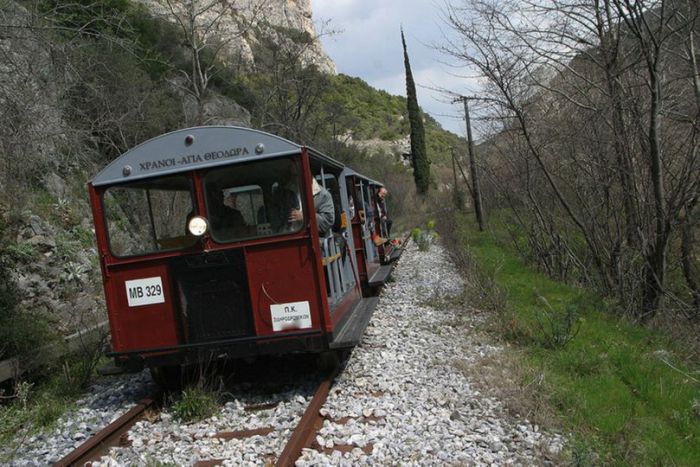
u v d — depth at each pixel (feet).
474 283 37.76
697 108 32.45
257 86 94.68
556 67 37.91
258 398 21.07
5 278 30.27
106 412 21.16
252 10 70.49
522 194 50.65
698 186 32.55
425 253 66.03
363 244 36.76
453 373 21.98
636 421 17.94
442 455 14.74
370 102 276.62
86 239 40.42
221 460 15.71
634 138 35.50
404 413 18.07
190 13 56.65
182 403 19.66
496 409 18.22
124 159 21.71
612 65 35.42
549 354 25.09
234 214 21.30
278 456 15.49
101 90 37.45
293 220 20.95
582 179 41.60
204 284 21.26
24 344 25.08
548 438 16.01
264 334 20.98
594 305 36.58
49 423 20.61
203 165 21.26
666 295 34.94
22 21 28.55
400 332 29.07
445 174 197.36
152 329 21.54
